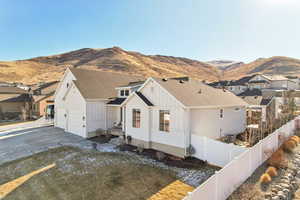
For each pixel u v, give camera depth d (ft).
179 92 41.01
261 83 165.68
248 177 24.68
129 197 22.94
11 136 57.82
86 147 44.91
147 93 43.91
